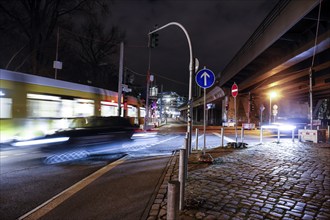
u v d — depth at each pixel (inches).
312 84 665.6
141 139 528.4
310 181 246.5
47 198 204.1
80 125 422.9
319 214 166.1
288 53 951.0
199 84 359.3
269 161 351.3
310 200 192.5
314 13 683.4
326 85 1387.8
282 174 274.1
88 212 176.1
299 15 693.3
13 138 446.0
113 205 189.0
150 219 159.2
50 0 1001.5
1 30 961.5
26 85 489.4
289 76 1250.6
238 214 163.5
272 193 208.1
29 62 1027.9
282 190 216.7
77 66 1473.9
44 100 526.3
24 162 343.0
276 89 1724.9
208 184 231.8
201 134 1015.0
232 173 276.4
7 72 458.3
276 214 164.9
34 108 502.6
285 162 344.5
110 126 451.2
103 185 240.8
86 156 380.8
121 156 407.2
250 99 1790.1
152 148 513.7
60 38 1154.7
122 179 263.1
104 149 404.5
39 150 365.4
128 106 971.3
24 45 1006.4
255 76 1337.4
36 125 491.5
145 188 231.3
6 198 203.2
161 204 185.8
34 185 239.0
